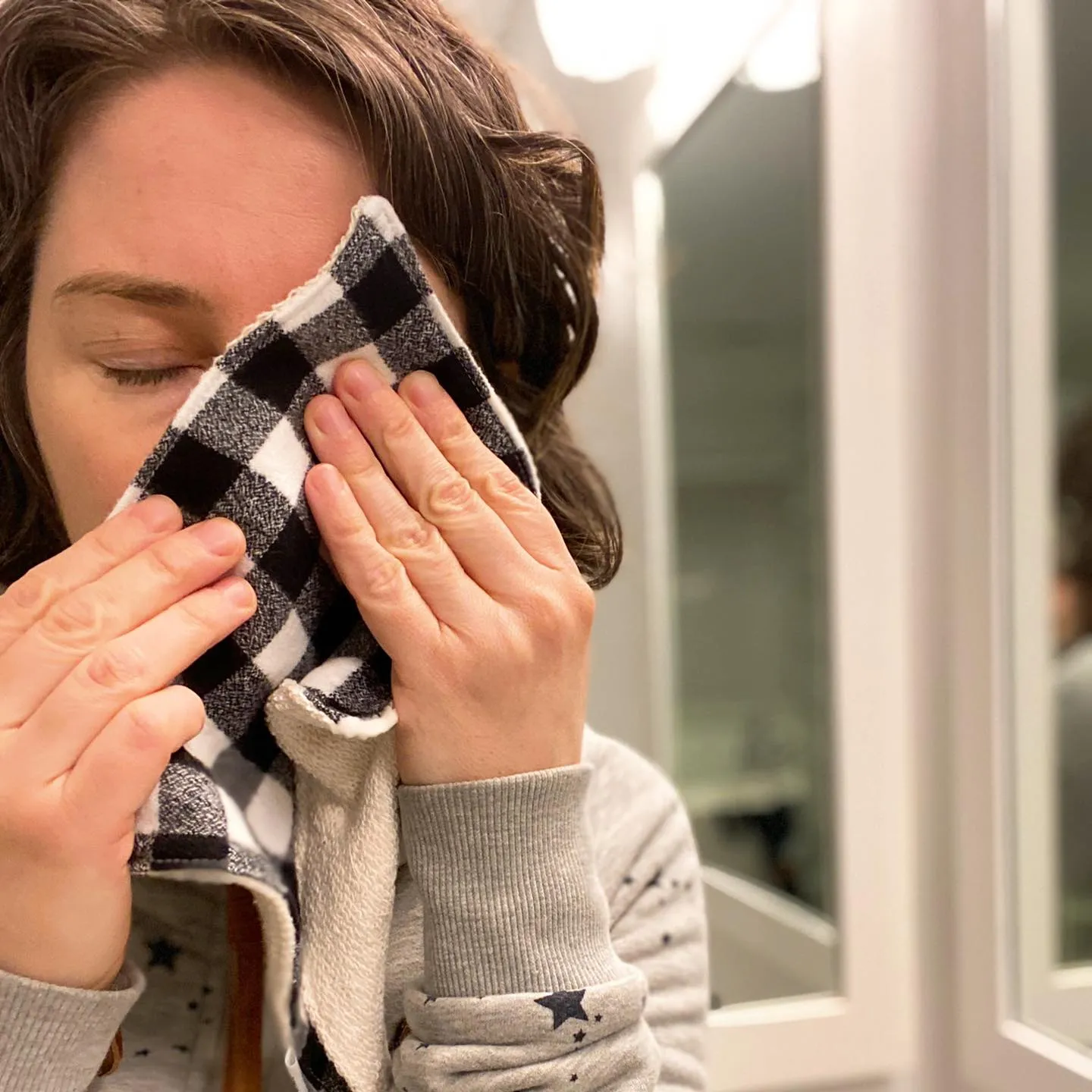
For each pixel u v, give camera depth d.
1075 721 0.79
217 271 0.37
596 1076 0.38
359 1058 0.37
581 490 0.59
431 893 0.39
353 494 0.38
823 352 0.76
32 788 0.31
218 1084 0.42
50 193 0.39
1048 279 0.83
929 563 0.75
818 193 0.75
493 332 0.48
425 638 0.38
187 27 0.37
